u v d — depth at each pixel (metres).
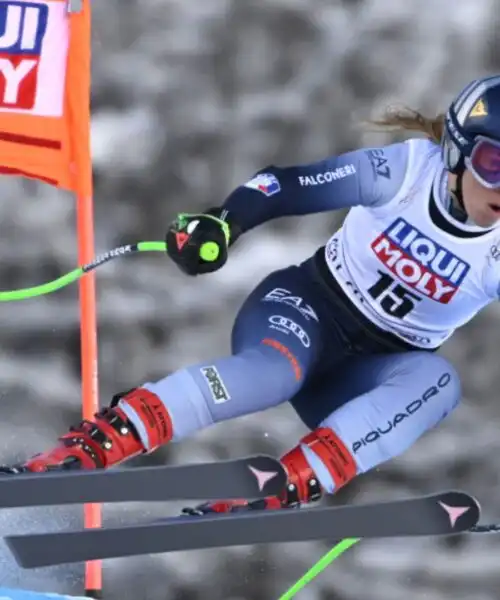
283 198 13.05
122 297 39.34
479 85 12.91
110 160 45.38
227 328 38.72
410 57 51.88
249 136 47.66
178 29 51.72
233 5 52.56
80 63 19.19
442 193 13.36
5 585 22.81
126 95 48.72
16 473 12.25
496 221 12.98
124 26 51.41
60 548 12.45
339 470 13.15
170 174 45.31
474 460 35.25
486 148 12.63
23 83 19.22
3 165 19.48
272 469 12.45
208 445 34.00
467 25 53.22
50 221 42.75
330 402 14.42
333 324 14.32
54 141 19.42
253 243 41.59
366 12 53.00
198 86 49.59
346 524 12.84
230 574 29.67
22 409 34.00
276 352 13.58
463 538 32.41
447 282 13.67
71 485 12.20
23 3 19.08
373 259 13.96
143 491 12.28
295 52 51.38
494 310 39.78
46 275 40.56
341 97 50.03
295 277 14.66
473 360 38.50
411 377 13.74
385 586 30.80
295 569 30.42
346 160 13.36
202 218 12.59
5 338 37.28
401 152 13.59
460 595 30.70
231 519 12.74
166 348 37.62
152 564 29.31
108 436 12.66
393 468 34.69
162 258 41.31
